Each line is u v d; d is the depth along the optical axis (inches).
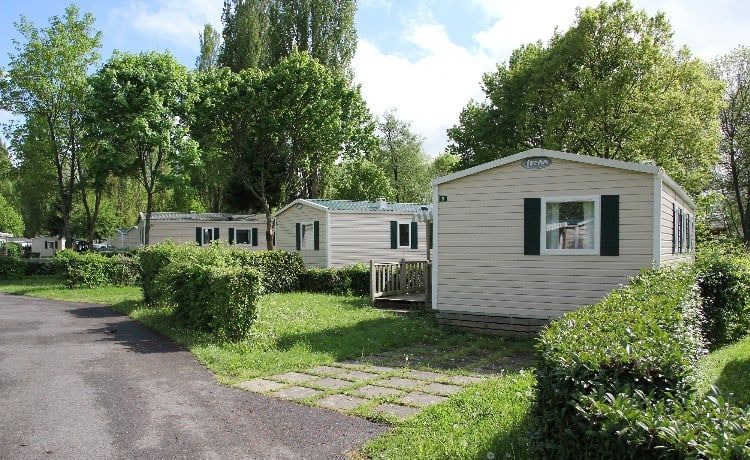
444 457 175.8
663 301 215.3
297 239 920.9
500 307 435.5
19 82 1098.1
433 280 463.2
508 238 434.3
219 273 392.8
